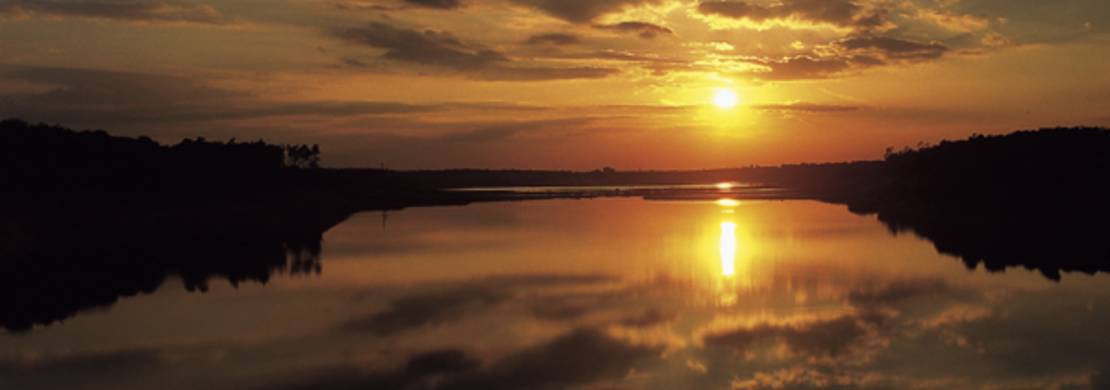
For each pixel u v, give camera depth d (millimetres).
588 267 29312
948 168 65000
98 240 38500
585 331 18609
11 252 32781
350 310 21344
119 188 49281
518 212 65625
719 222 51594
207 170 64438
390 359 16281
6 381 14938
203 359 16406
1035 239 36750
